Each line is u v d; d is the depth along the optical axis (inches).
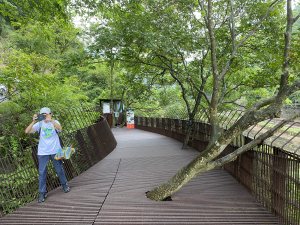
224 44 225.5
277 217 103.3
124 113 603.8
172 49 197.9
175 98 530.3
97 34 185.0
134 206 114.7
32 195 128.0
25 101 191.9
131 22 177.0
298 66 100.9
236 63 200.1
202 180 155.9
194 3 189.8
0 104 189.3
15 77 152.6
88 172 179.0
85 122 232.4
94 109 272.1
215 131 115.1
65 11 212.7
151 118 480.4
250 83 205.2
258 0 195.6
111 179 160.4
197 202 119.6
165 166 194.5
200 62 253.1
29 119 177.5
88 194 131.6
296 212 89.0
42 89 171.3
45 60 252.2
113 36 173.8
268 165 111.7
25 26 243.0
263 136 102.0
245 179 140.4
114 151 265.1
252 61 198.2
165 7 180.4
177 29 189.2
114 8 192.5
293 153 92.6
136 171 180.4
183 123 315.9
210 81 367.2
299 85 90.3
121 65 267.4
